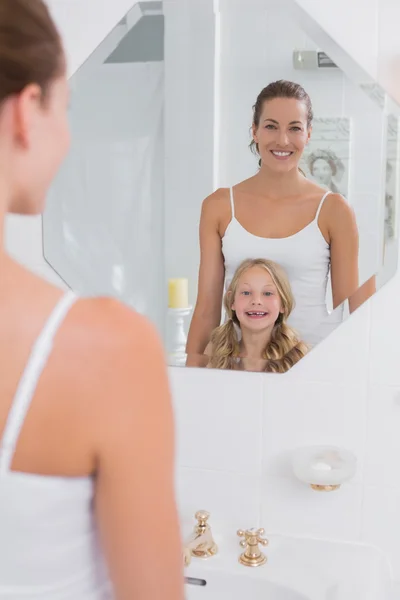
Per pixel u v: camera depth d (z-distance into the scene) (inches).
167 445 20.0
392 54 41.6
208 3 43.3
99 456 19.1
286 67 43.0
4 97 18.2
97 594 21.3
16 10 17.6
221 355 47.5
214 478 49.1
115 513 19.4
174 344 48.1
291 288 45.6
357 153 42.9
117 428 19.0
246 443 48.1
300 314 45.8
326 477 43.4
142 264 47.5
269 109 43.7
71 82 46.3
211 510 49.4
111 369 19.0
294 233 44.9
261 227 45.3
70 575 20.4
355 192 43.4
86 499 20.0
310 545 47.0
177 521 20.4
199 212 46.1
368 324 44.8
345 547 46.8
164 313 47.8
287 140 43.8
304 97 43.1
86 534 20.6
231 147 44.8
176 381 48.6
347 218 43.8
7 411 18.5
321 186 43.9
